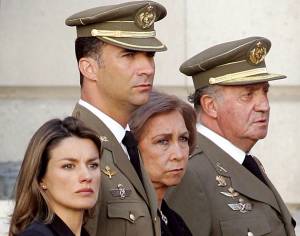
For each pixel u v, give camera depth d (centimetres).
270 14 1609
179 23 1597
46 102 1571
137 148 1033
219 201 1138
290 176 1625
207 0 1600
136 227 989
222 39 1602
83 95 1035
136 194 1003
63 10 1566
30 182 913
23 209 911
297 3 1612
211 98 1172
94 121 1018
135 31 1029
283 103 1627
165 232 1044
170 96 1056
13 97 1570
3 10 1559
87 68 1028
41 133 919
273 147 1623
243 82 1159
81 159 917
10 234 912
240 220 1138
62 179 912
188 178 1130
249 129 1160
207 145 1164
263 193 1163
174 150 1046
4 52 1562
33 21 1564
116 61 1015
